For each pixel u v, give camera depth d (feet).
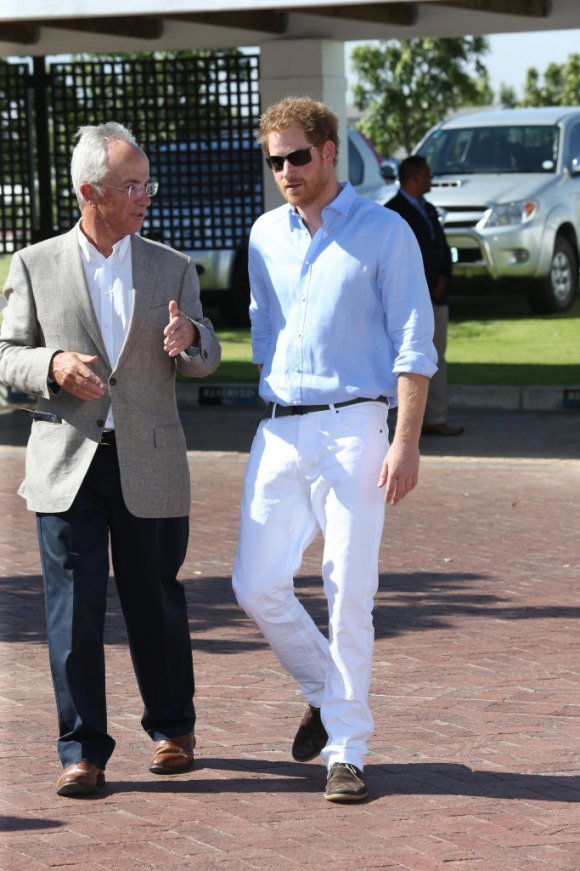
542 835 24.53
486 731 30.12
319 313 26.14
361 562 26.05
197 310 27.37
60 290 26.55
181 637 27.68
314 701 27.89
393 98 242.78
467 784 27.07
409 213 66.74
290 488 26.63
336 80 86.17
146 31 85.76
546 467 62.49
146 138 98.02
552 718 30.91
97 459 26.53
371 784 27.14
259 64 85.71
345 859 23.56
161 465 26.68
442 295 68.64
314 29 84.38
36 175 100.68
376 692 32.91
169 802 26.21
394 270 26.02
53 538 26.50
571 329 103.86
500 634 37.68
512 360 92.02
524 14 78.84
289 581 26.99
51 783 27.20
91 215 26.37
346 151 89.71
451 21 81.76
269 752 29.01
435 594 42.06
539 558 46.34
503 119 114.52
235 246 99.25
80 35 87.66
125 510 26.73
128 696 32.94
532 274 106.93
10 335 26.78
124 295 26.55
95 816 25.50
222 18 80.74
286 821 25.26
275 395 26.68
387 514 53.78
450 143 113.80
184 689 27.99
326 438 26.17
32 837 24.57
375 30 83.92
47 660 35.88
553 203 108.27
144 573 27.07
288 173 25.84
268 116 26.02
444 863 23.35
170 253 27.17
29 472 26.81
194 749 29.17
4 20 67.97
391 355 26.66
